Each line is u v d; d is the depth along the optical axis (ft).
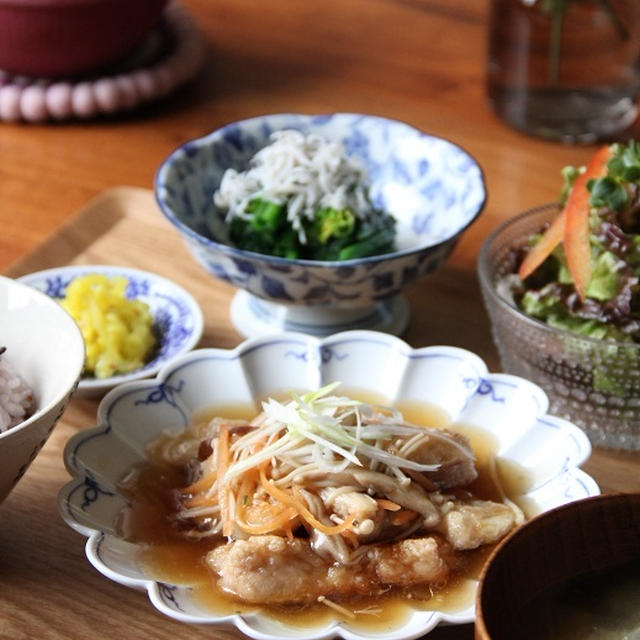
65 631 2.15
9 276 2.80
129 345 2.56
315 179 2.70
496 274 2.58
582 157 3.18
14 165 3.19
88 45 3.28
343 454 2.20
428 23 3.76
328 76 3.51
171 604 2.09
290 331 2.65
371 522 2.15
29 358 2.30
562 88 3.18
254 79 3.51
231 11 3.83
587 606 2.01
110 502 2.26
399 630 2.10
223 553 2.17
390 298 2.61
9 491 2.19
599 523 2.03
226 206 2.75
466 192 2.73
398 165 2.85
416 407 2.44
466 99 3.41
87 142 3.28
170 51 3.48
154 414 2.39
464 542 2.19
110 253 2.87
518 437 2.36
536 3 3.09
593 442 2.46
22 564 2.24
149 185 3.13
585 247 2.45
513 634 1.98
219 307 2.75
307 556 2.15
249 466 2.21
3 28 3.24
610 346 2.37
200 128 3.34
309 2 3.86
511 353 2.51
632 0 3.08
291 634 2.09
